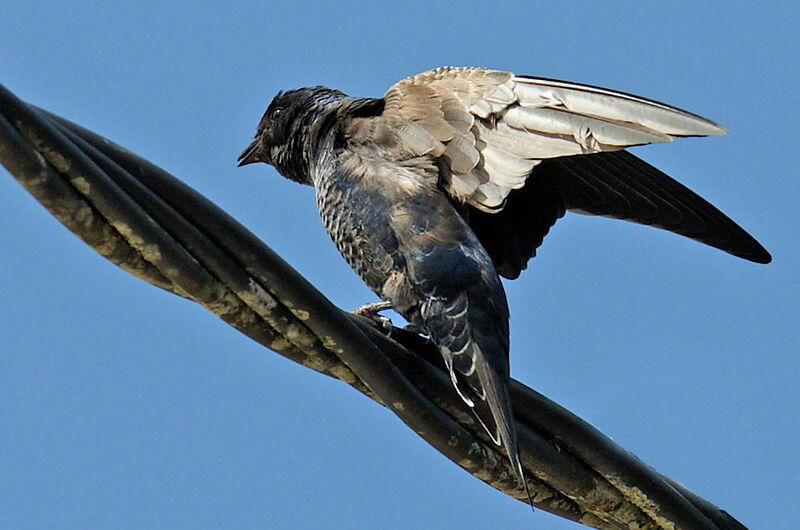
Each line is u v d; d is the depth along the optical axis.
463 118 11.05
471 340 10.52
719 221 11.91
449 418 9.67
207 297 8.33
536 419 9.89
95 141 7.68
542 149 10.59
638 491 10.05
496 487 10.06
